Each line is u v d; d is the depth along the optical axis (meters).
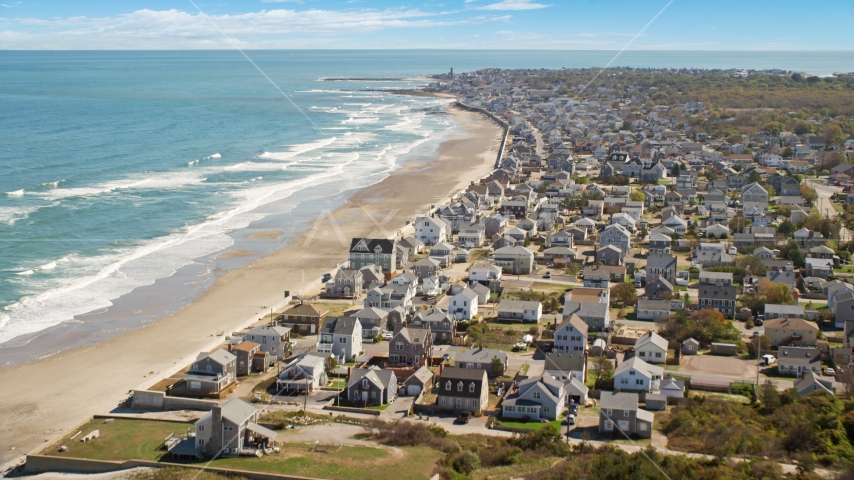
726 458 71.75
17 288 129.62
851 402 81.81
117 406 91.50
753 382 94.19
